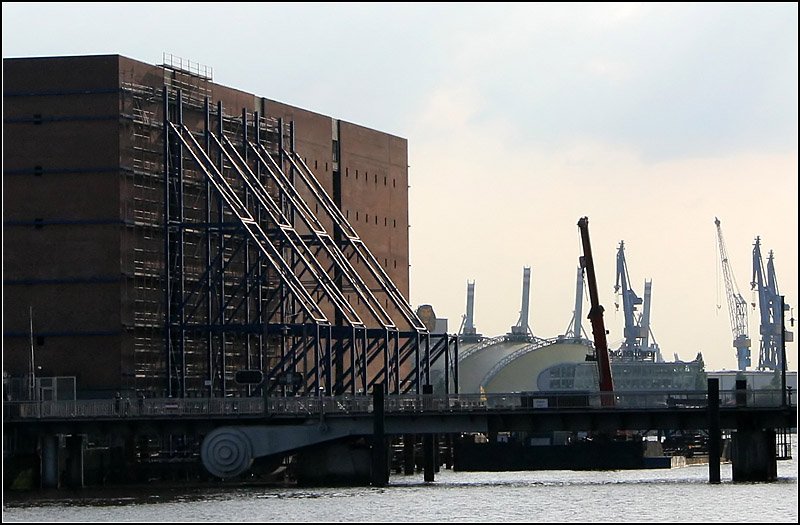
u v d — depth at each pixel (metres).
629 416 156.00
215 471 157.75
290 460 184.62
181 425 159.75
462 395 157.50
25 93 187.62
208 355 191.75
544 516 126.31
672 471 192.50
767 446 157.00
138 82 190.38
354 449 161.50
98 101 186.88
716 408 154.12
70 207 187.00
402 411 157.25
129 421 159.62
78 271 186.75
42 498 150.50
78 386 186.00
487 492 150.12
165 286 191.62
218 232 192.50
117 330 185.62
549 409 155.75
